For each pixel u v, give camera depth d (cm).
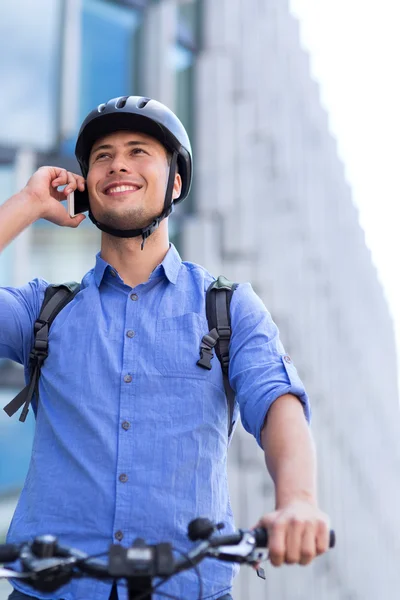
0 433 1088
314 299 3009
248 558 188
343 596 3325
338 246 3822
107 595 218
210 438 239
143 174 269
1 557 178
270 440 219
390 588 4938
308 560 186
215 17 1909
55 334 255
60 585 179
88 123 275
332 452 3256
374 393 4844
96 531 226
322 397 3075
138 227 267
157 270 264
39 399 253
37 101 1170
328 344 3322
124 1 1407
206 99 1830
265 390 228
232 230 1833
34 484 238
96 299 259
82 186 279
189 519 229
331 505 3150
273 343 245
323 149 3522
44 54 1188
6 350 265
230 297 258
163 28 1454
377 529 4594
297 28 3091
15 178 1126
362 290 4578
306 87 3192
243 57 2069
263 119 2275
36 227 1238
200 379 243
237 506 1730
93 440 235
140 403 238
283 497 201
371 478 4469
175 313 255
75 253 1264
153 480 229
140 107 273
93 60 1351
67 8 1221
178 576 221
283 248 2464
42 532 229
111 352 246
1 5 1149
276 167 2438
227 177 1817
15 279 1149
